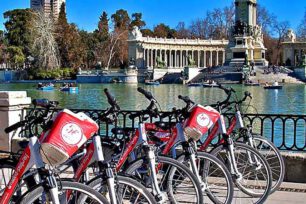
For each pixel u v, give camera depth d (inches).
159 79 5561.0
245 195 393.1
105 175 264.2
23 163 249.8
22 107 573.9
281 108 2223.2
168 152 349.1
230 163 377.7
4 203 248.4
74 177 280.5
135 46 6584.6
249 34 5575.8
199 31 7701.8
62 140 247.3
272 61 7076.8
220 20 7539.4
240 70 4975.4
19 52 5802.2
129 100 2792.8
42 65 5506.9
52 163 248.1
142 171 315.3
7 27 6117.1
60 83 4909.0
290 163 474.3
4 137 557.3
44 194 239.3
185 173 317.1
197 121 347.3
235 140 409.1
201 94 3292.3
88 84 5059.1
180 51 6988.2
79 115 255.3
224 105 420.5
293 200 411.2
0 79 5561.0
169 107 2313.0
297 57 6648.6
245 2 5551.2
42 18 5585.6
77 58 6072.8
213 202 362.0
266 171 383.2
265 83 4399.6
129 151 324.2
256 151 384.2
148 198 277.9
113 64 6983.3
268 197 417.4
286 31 6963.6
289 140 1106.1
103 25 7057.1
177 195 319.9
